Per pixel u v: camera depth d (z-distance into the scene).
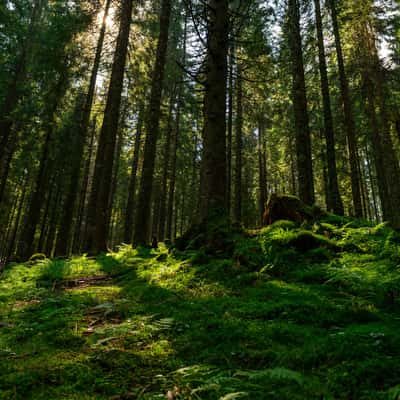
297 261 5.54
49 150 19.20
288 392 2.31
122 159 35.16
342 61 17.95
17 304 5.31
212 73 7.47
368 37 18.77
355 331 3.07
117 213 42.28
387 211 19.91
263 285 4.76
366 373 2.42
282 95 18.42
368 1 16.70
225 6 7.75
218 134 7.17
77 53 17.78
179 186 32.81
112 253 10.29
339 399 2.22
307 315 3.67
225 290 4.77
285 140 24.83
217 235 6.43
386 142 16.86
